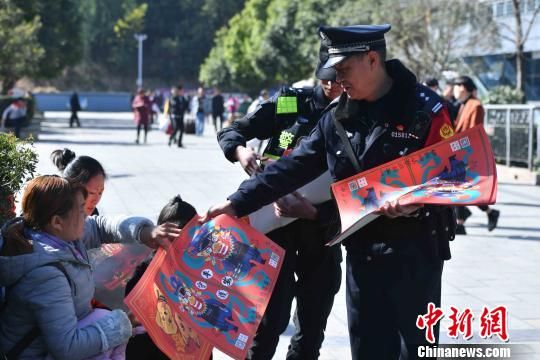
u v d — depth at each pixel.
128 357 3.71
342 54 3.25
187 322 3.25
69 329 2.89
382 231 3.33
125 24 75.19
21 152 4.28
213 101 30.70
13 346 2.95
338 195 3.30
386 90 3.31
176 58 80.19
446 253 3.40
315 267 4.21
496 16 25.81
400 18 20.92
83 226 3.11
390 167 3.28
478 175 3.17
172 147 21.78
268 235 4.11
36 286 2.88
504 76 27.14
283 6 35.59
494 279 6.99
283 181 3.47
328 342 5.29
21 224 3.05
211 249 3.49
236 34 47.22
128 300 3.13
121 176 14.12
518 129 16.30
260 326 4.07
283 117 4.20
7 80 27.36
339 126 3.37
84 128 32.72
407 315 3.34
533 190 13.23
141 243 3.54
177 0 81.19
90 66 77.12
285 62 35.66
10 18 25.08
